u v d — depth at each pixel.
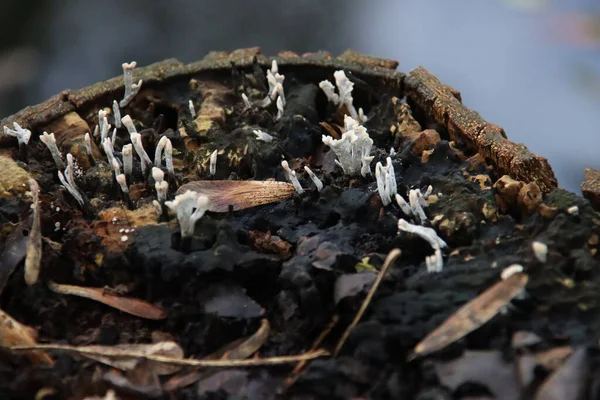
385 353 0.53
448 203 0.57
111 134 0.62
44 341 0.55
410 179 0.59
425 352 0.52
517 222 0.57
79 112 0.63
